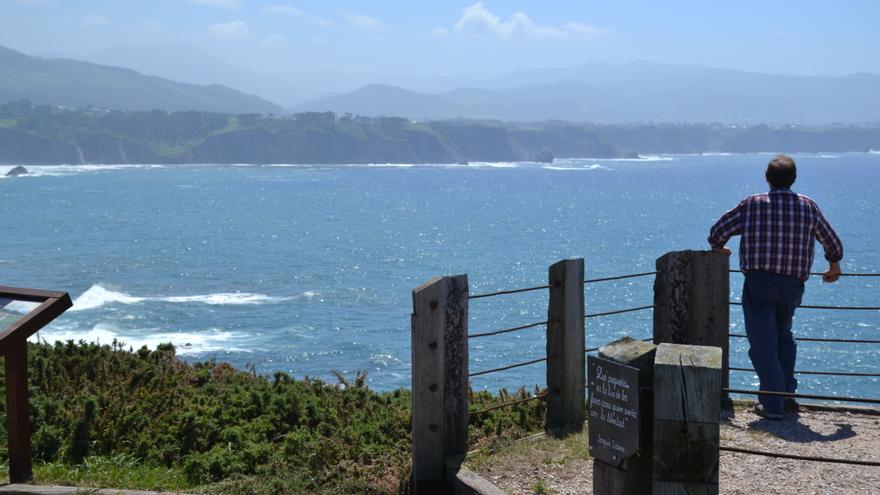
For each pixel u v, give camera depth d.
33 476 6.57
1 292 6.73
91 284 85.12
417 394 6.29
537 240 132.88
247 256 112.12
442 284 6.32
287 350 58.25
